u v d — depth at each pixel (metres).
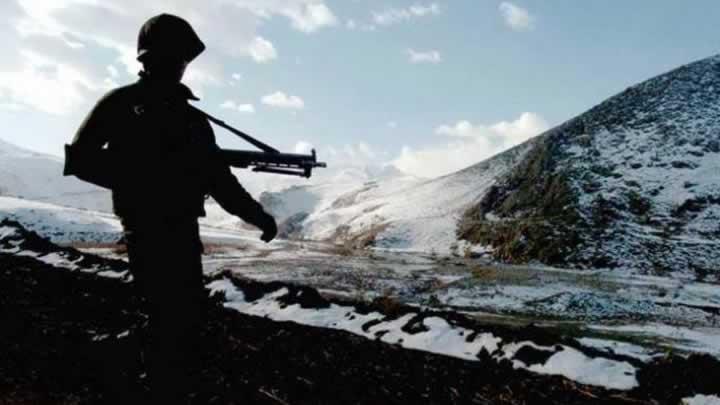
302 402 3.67
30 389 3.54
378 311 6.53
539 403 3.98
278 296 7.19
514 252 55.31
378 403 3.81
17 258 9.74
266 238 2.51
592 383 4.47
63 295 6.78
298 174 2.44
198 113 2.37
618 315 26.59
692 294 32.53
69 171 2.15
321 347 5.20
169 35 2.25
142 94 2.23
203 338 2.43
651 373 4.41
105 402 3.30
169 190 2.22
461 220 76.31
